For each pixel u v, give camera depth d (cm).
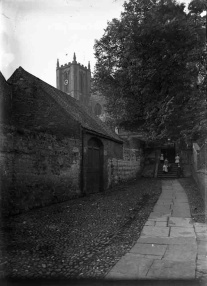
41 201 975
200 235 629
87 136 1383
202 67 862
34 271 432
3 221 738
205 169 1155
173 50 815
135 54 1209
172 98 1162
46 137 1029
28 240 595
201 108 1070
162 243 573
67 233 653
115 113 2102
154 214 868
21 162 875
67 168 1176
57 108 1359
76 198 1227
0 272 427
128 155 2061
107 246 558
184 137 1336
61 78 6469
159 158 2470
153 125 1549
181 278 392
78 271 432
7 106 1369
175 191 1408
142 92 1459
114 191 1488
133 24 939
